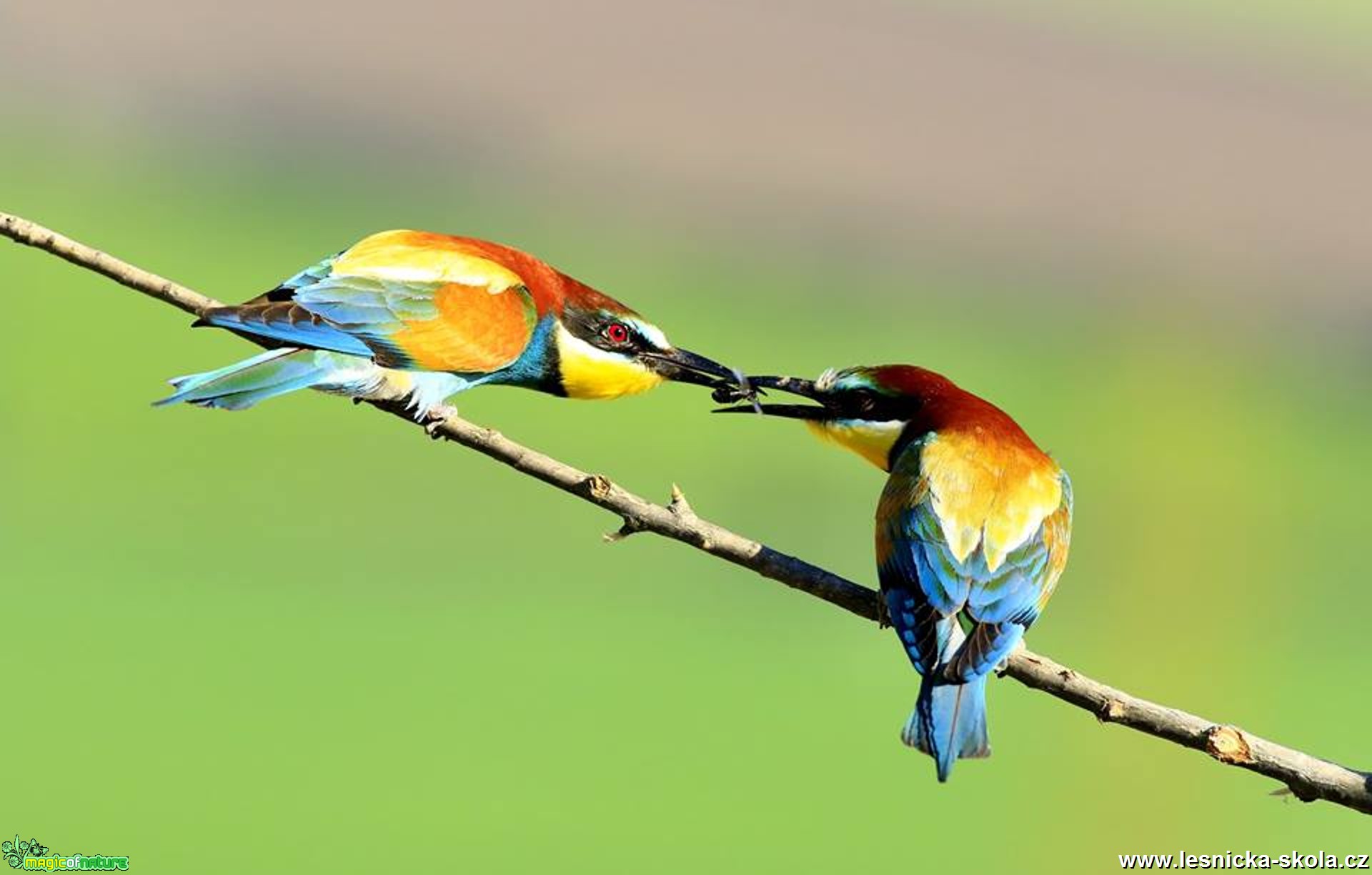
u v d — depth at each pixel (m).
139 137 23.08
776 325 20.41
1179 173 28.22
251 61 25.98
